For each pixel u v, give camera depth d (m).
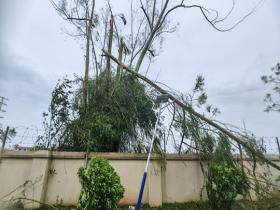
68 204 5.84
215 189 5.59
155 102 6.91
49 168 6.05
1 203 5.52
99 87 7.63
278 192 5.66
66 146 6.83
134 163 6.34
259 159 6.08
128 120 7.07
